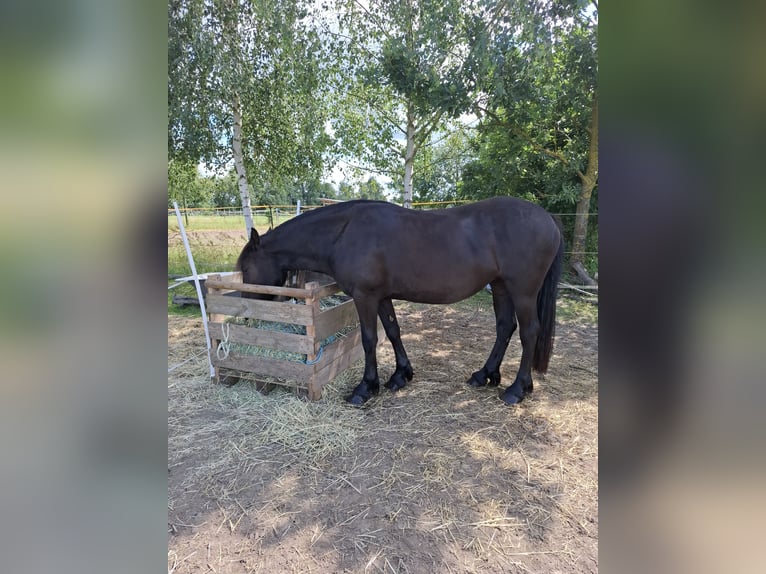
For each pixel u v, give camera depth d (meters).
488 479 1.98
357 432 2.38
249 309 2.79
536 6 4.60
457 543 1.62
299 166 6.48
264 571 1.50
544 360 2.71
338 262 2.69
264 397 2.78
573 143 5.87
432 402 2.74
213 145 5.81
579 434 2.36
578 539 1.64
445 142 8.35
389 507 1.80
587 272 6.31
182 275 6.08
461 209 2.69
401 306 5.45
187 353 3.62
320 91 6.29
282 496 1.88
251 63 5.37
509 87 5.02
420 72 5.08
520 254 2.52
